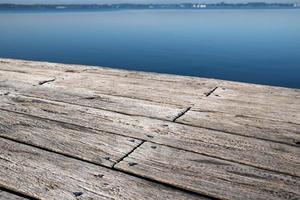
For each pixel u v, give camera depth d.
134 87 3.16
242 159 1.83
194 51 42.03
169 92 3.00
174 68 30.23
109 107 2.62
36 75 3.61
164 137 2.10
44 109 2.57
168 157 1.85
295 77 25.48
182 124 2.30
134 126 2.26
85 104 2.69
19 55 34.97
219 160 1.82
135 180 1.63
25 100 2.78
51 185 1.58
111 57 35.00
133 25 117.50
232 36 67.56
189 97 2.86
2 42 48.53
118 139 2.06
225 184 1.60
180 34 72.50
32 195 1.51
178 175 1.67
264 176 1.66
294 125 2.26
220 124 2.29
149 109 2.58
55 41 51.12
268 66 30.58
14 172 1.69
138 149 1.94
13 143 2.00
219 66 31.19
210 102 2.73
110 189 1.56
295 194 1.52
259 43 51.88
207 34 73.44
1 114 2.46
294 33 75.75
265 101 2.73
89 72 3.76
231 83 3.28
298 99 2.77
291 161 1.80
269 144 2.00
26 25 111.56
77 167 1.74
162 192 1.54
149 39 58.25
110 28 94.88
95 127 2.24
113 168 1.74
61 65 4.12
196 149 1.94
